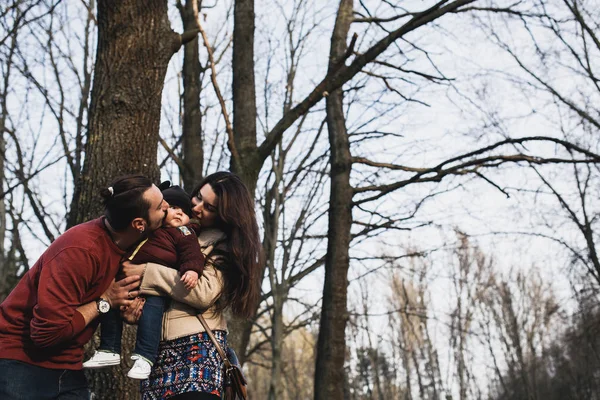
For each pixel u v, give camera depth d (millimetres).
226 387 3418
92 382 4852
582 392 33094
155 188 3367
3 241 11820
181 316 3371
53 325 3135
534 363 39281
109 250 3336
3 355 3234
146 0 5305
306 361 28406
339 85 7176
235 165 7176
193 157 8945
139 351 3264
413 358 38594
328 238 9758
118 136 5152
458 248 11555
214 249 3486
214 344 3383
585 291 18047
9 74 11211
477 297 33719
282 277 11094
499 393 46000
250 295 3494
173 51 5445
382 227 9977
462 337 32688
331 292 9477
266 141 7258
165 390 3289
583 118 13977
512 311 40500
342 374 9258
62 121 10602
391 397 40938
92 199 5055
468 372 41438
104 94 5223
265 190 12047
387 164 9391
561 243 15672
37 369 3271
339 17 10211
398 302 32469
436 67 8766
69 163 9891
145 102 5246
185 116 9141
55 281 3172
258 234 3600
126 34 5242
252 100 7727
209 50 5523
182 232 3441
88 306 3322
